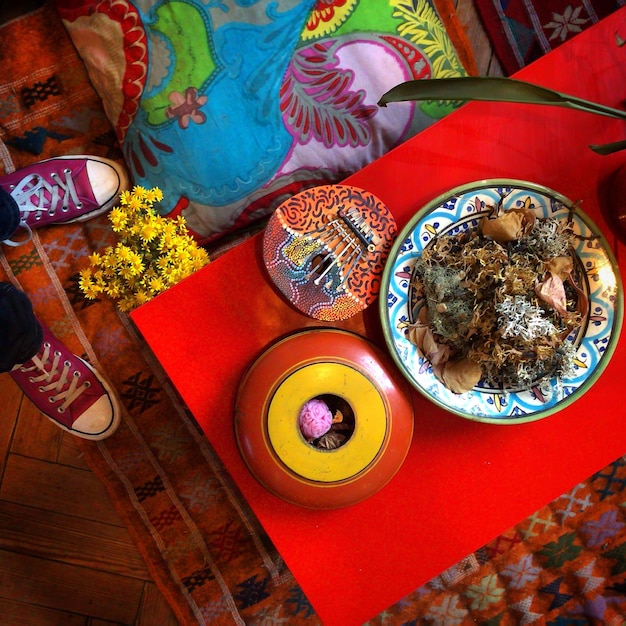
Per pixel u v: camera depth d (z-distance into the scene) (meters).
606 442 0.96
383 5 1.12
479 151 0.95
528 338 0.82
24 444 1.37
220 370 0.93
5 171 1.35
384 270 0.88
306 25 1.12
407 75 1.14
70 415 1.31
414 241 0.89
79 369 1.30
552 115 0.95
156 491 1.37
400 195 0.95
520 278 0.84
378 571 0.95
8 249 1.35
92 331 1.36
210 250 1.34
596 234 0.87
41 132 1.35
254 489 0.94
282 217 0.90
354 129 1.15
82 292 1.36
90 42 1.15
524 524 1.38
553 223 0.86
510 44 1.40
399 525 0.96
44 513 1.37
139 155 1.17
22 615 1.36
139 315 0.91
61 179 1.29
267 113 1.12
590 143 0.96
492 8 1.39
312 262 0.91
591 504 1.38
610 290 0.88
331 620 0.95
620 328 0.87
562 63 0.95
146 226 1.02
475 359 0.86
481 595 1.38
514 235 0.86
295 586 1.37
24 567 1.36
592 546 1.38
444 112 1.17
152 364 1.37
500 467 0.96
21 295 1.05
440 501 0.96
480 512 0.96
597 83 0.96
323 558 0.95
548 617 1.38
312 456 0.85
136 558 1.37
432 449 0.96
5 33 1.32
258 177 1.15
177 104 1.11
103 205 1.33
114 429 1.34
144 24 1.10
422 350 0.90
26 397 1.37
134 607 1.37
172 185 1.17
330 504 0.88
